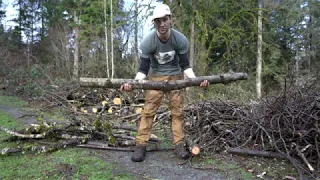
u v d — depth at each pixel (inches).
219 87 346.6
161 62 122.0
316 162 111.0
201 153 127.6
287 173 105.0
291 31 641.0
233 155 125.0
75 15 588.1
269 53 528.7
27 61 659.4
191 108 174.9
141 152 120.0
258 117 135.9
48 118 218.1
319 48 633.6
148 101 123.7
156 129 174.7
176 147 126.6
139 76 122.5
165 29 110.3
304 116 123.0
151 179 99.6
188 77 122.3
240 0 402.6
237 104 174.2
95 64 526.9
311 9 650.8
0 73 514.3
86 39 553.9
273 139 118.2
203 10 361.7
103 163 114.3
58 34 628.1
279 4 523.2
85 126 144.3
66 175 101.5
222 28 374.9
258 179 100.3
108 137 136.2
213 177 102.0
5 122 194.2
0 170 104.7
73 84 314.5
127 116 212.8
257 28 399.2
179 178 101.0
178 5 351.3
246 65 530.6
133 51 515.5
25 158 118.4
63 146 132.0
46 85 367.6
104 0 479.8
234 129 143.1
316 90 142.7
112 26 465.7
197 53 397.4
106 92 280.2
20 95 372.2
